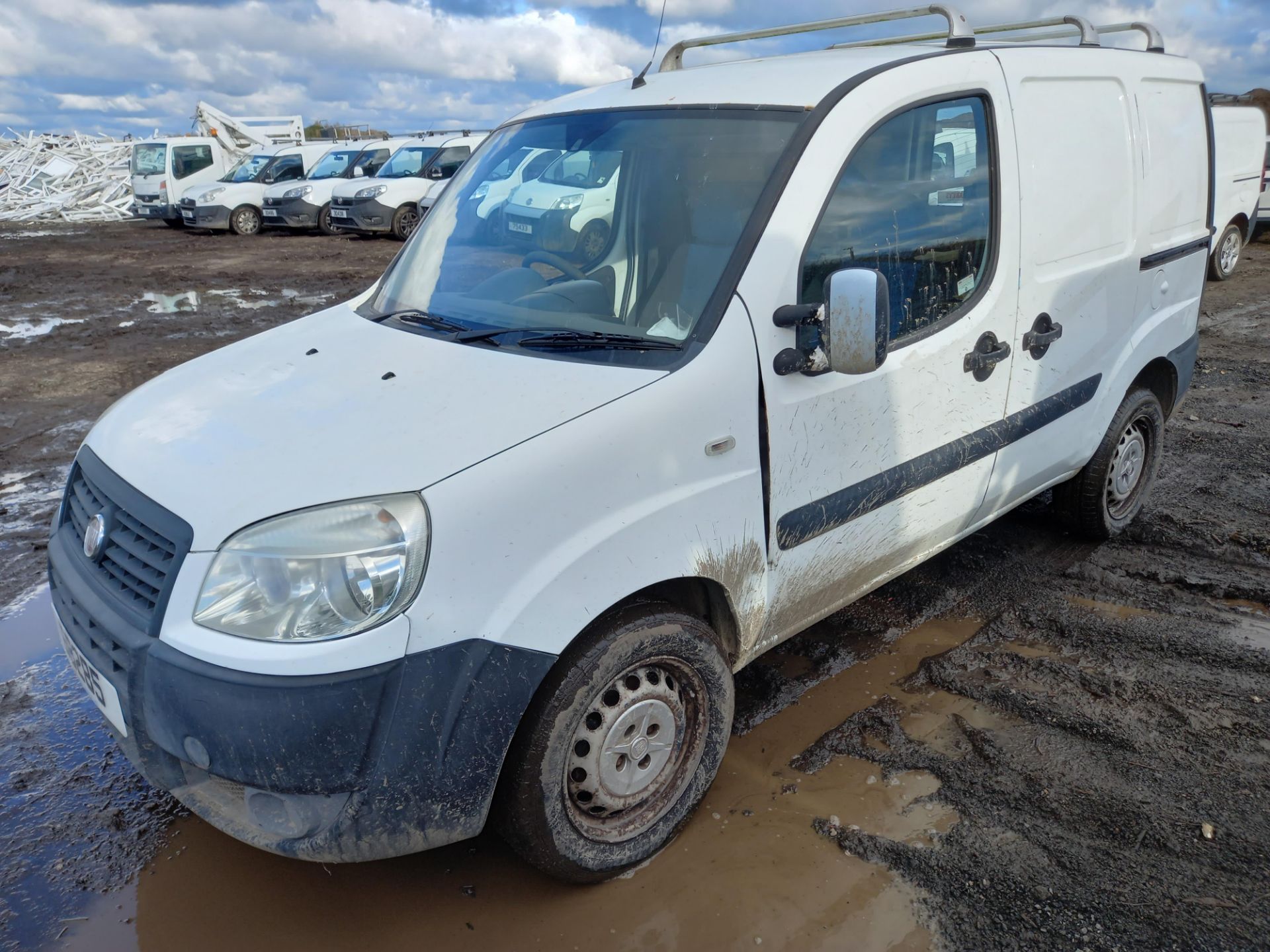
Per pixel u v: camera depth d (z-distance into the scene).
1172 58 4.08
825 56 3.06
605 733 2.34
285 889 2.48
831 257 2.62
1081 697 3.17
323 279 13.67
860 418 2.73
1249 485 4.90
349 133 24.28
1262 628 3.57
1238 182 10.87
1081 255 3.51
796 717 3.14
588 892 2.44
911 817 2.66
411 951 2.27
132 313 11.00
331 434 2.21
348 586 1.95
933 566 4.18
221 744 1.95
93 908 2.43
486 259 3.06
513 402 2.25
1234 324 8.80
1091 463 4.05
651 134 2.89
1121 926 2.25
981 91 3.05
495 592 2.04
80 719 3.22
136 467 2.30
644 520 2.26
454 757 2.04
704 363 2.38
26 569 4.29
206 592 2.00
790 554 2.66
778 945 2.25
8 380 7.76
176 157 22.42
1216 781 2.74
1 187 28.28
